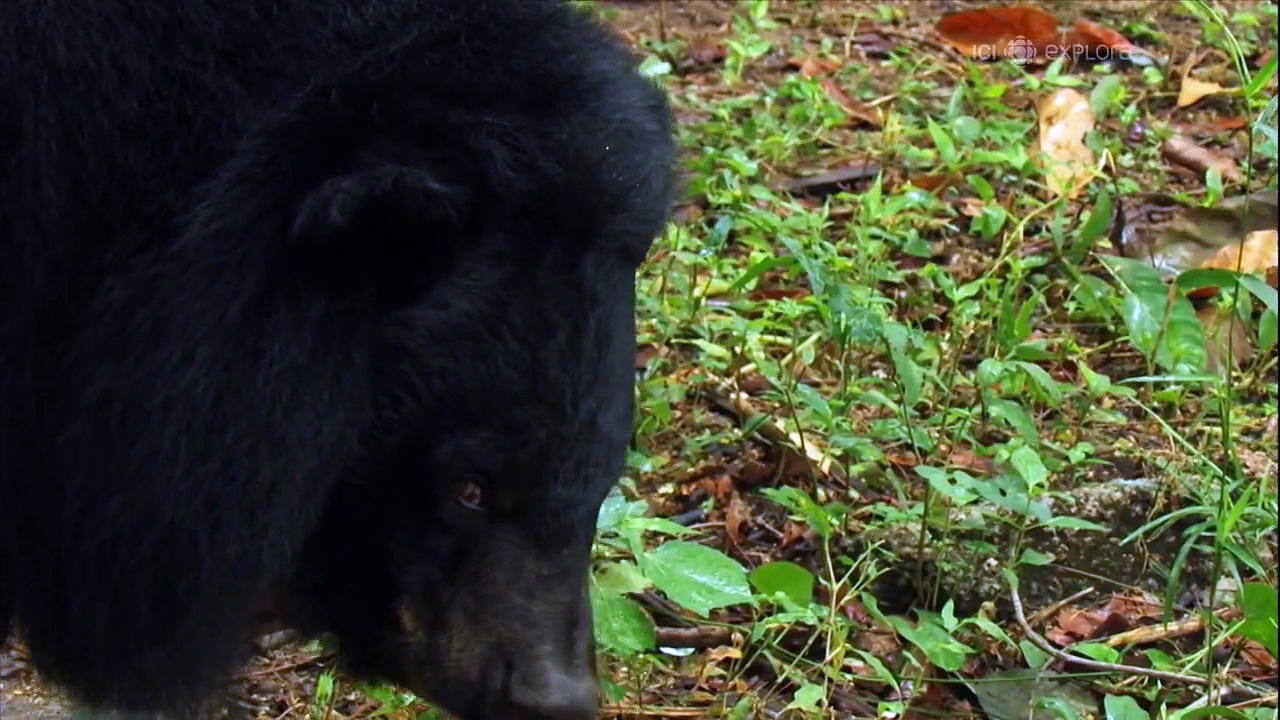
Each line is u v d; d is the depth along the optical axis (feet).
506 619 9.61
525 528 9.59
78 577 9.84
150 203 9.39
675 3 26.89
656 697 12.89
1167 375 16.47
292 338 9.14
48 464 9.84
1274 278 18.51
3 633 10.83
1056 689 13.16
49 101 9.43
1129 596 14.34
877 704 12.97
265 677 13.00
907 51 24.85
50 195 9.45
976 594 13.97
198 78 9.41
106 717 11.84
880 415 16.29
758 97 22.38
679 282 17.35
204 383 9.11
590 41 10.17
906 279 18.78
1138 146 22.27
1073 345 17.40
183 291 9.14
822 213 18.84
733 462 15.64
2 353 9.75
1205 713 11.75
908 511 14.15
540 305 9.36
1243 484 15.03
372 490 9.61
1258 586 12.69
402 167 9.02
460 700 9.76
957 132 20.61
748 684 13.14
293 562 9.86
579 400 9.46
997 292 17.92
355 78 9.45
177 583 9.45
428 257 9.33
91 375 9.43
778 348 17.08
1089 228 18.26
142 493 9.32
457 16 9.86
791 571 12.60
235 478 9.18
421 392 9.35
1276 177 20.03
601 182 9.52
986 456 15.47
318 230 8.93
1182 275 16.71
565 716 9.52
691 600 11.93
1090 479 15.48
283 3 9.55
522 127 9.53
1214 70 24.36
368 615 10.02
